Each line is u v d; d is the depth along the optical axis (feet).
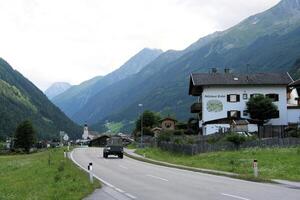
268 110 268.21
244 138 178.19
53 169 111.14
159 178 89.97
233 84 280.92
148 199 57.21
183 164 137.08
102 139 512.63
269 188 69.36
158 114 409.49
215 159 144.46
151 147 268.41
